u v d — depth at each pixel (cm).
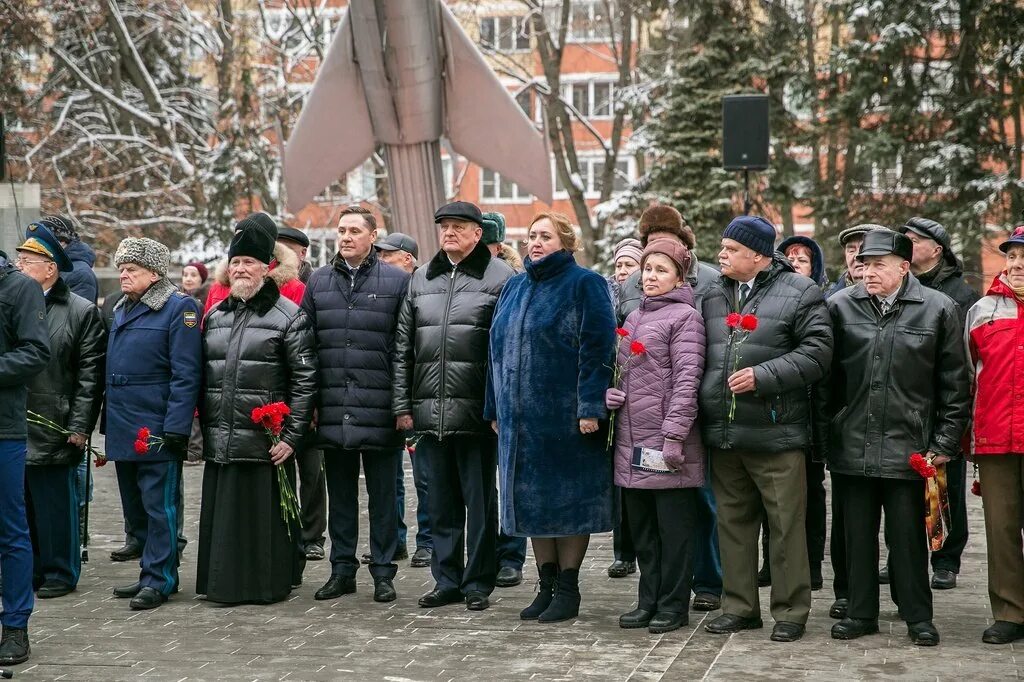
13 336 577
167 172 2775
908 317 607
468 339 686
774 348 613
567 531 645
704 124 2366
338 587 719
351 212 723
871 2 2434
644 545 648
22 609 584
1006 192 2359
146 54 2969
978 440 616
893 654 584
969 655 582
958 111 2417
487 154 1320
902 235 609
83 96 2728
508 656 586
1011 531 611
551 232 660
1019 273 614
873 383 607
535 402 650
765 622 654
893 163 2488
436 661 578
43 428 717
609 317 646
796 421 616
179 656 591
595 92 4250
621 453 643
